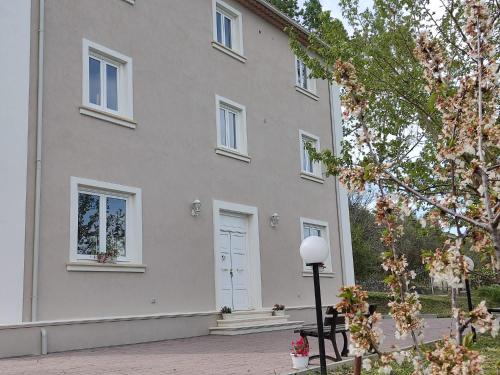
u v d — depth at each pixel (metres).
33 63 10.25
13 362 8.19
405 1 10.23
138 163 11.96
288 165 16.97
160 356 8.77
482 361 3.21
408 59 10.48
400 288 3.94
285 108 17.38
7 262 9.28
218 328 12.68
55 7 10.84
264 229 15.49
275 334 12.70
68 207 10.34
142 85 12.45
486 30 3.83
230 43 16.03
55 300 9.81
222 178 14.25
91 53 11.64
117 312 10.87
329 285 17.80
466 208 3.85
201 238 13.23
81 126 10.88
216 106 14.53
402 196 4.04
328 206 18.58
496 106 3.85
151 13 13.04
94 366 7.66
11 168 9.61
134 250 11.53
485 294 23.06
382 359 3.73
